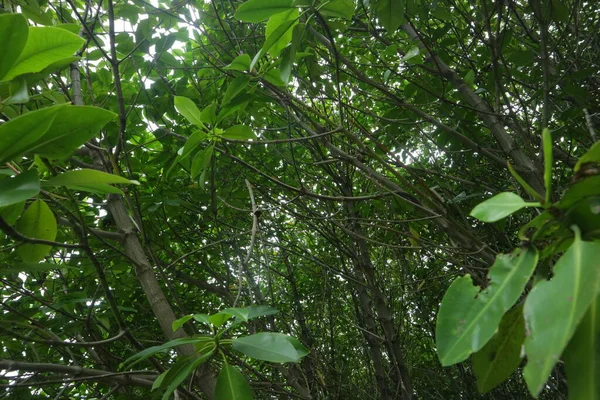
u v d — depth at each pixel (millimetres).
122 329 1429
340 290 4203
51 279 2604
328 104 3461
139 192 2854
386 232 3354
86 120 776
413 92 2639
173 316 1856
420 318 4301
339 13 1397
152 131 2818
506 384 3803
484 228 2859
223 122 2869
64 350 2188
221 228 3410
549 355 427
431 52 2172
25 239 1041
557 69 2584
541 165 2082
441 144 2855
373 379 4023
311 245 4176
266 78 1641
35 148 792
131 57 2488
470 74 2424
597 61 2824
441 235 3090
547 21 2277
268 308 1124
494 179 3141
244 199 3311
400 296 4035
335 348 4297
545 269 590
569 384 438
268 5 1306
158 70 2750
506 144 2262
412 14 2385
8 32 773
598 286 435
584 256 466
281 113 3121
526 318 469
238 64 1594
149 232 2963
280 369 3312
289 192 3104
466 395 3916
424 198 1943
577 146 3072
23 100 870
